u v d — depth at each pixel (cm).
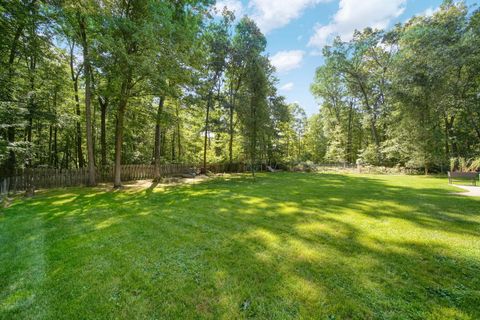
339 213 588
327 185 1156
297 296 250
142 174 1573
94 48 991
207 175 1830
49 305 242
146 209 657
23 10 817
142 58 941
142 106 1359
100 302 245
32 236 443
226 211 625
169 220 545
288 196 844
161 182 1357
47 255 359
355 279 281
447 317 216
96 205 714
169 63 1013
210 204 717
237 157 2258
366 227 472
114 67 992
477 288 260
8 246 396
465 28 1471
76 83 1515
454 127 1855
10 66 912
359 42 2327
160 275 297
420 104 1694
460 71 1529
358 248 370
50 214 605
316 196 835
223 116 1991
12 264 330
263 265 319
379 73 2362
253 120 1709
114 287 272
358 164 2345
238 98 1747
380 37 2255
